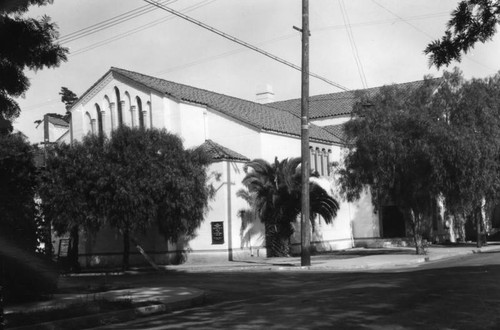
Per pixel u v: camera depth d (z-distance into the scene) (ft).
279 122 120.88
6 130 40.04
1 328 31.53
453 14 26.43
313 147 123.13
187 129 105.40
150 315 42.88
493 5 25.85
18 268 48.37
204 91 123.85
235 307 42.88
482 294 40.22
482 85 97.14
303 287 55.21
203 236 99.19
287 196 95.96
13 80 37.99
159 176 84.58
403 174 94.48
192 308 45.65
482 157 92.79
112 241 108.27
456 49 26.84
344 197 121.70
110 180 83.51
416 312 33.60
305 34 80.28
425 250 108.78
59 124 174.09
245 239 100.78
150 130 89.35
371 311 34.68
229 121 108.06
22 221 48.80
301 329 30.14
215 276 73.82
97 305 42.39
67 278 79.46
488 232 157.99
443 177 91.76
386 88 98.68
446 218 143.84
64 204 84.84
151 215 84.84
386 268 78.07
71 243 98.53
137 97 109.40
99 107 114.32
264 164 96.94
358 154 96.89
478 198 98.37
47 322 36.81
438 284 46.65
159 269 89.56
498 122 97.25
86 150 86.84
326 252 116.37
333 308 36.78
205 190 91.04
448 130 89.76
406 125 92.53
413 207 98.53
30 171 49.03
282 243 101.35
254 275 73.10
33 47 37.50
